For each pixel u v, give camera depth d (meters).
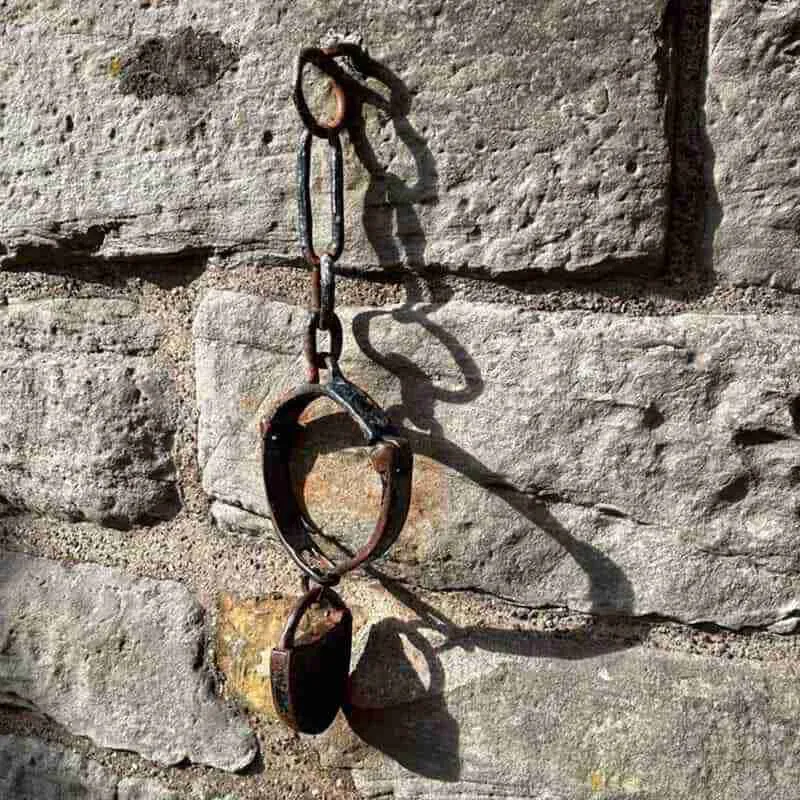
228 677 1.07
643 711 0.94
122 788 1.11
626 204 0.92
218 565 1.08
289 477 0.99
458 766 0.99
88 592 1.13
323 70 0.95
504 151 0.94
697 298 0.92
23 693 1.15
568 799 0.96
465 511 0.98
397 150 0.97
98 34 1.05
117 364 1.10
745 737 0.92
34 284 1.13
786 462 0.90
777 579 0.91
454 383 0.97
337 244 0.95
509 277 0.96
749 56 0.89
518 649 0.98
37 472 1.14
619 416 0.94
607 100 0.91
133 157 1.05
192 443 1.08
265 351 1.03
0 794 1.18
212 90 1.02
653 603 0.94
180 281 1.07
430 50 0.95
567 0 0.92
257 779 1.06
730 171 0.90
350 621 0.99
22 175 1.10
